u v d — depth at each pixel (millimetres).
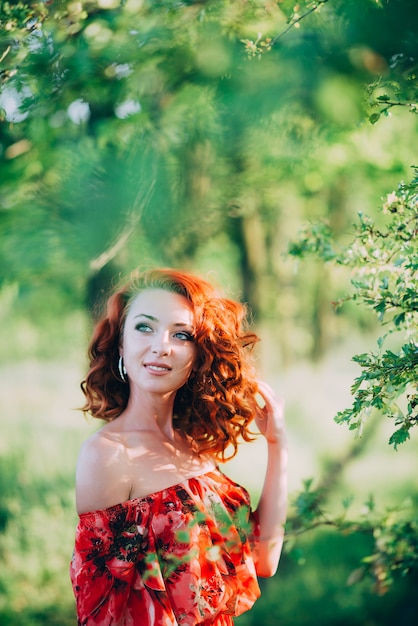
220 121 3645
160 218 4297
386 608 4617
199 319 2162
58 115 3564
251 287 8492
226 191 4660
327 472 6219
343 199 6652
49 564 5469
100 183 3891
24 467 7410
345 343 12617
